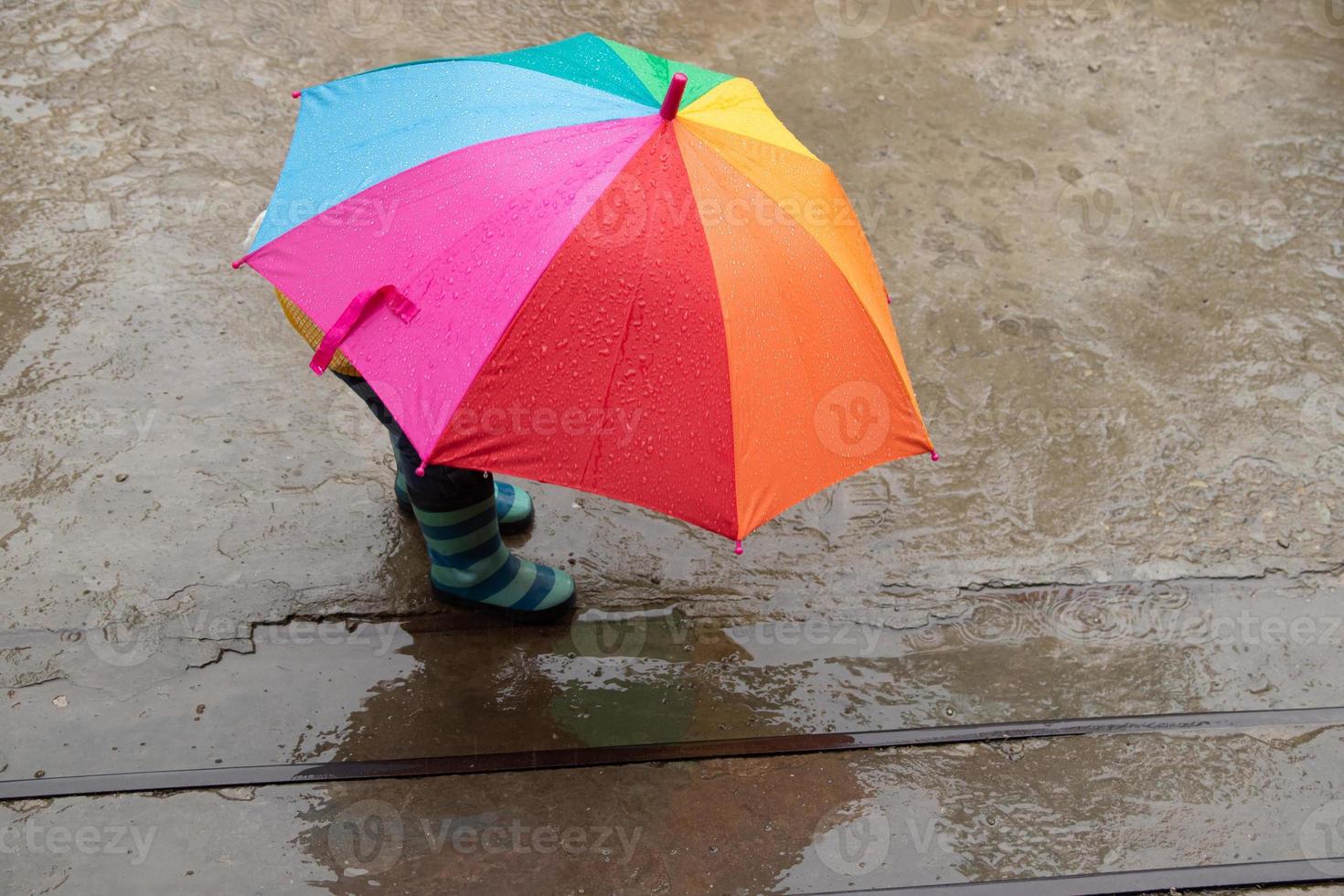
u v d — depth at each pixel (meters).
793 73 4.57
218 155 3.95
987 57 4.79
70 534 2.93
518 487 3.17
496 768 2.62
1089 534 3.27
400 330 1.99
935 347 3.69
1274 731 2.87
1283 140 4.55
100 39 4.25
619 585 3.04
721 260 1.99
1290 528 3.32
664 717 2.77
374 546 3.02
